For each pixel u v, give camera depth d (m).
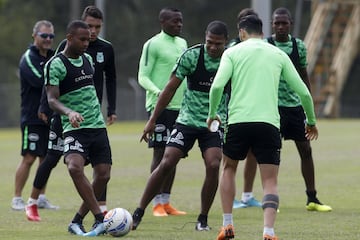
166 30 35.09
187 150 29.56
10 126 133.38
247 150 25.69
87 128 28.22
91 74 28.55
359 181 44.69
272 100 25.22
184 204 36.94
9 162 58.19
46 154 34.31
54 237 27.91
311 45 127.31
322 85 129.00
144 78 34.56
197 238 27.64
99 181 28.55
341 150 64.50
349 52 129.00
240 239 27.52
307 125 26.28
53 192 41.41
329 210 34.25
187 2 172.75
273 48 25.70
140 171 51.38
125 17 165.12
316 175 47.81
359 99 144.00
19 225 30.97
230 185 25.84
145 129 29.64
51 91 27.88
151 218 32.88
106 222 27.72
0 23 156.50
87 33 28.11
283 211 34.38
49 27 35.38
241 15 34.25
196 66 29.09
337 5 132.12
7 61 155.88
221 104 29.41
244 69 25.31
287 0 168.12
